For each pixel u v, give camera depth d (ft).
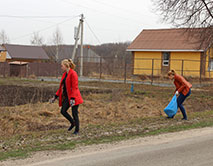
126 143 19.12
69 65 21.16
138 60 90.94
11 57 135.44
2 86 63.41
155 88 63.16
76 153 16.71
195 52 81.35
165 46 86.28
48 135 21.85
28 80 88.17
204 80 76.79
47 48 191.93
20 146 18.51
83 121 28.48
